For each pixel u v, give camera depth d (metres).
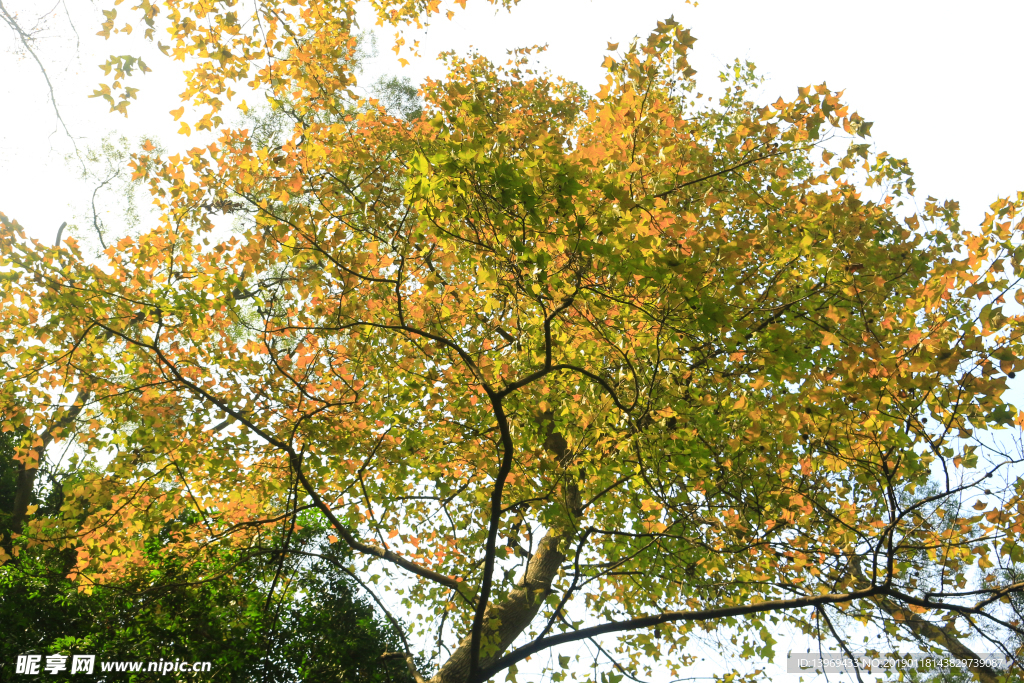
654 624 5.32
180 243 5.83
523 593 6.65
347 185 5.59
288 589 6.94
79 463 6.26
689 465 5.19
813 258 4.70
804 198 4.98
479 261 5.18
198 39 5.76
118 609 6.38
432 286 5.38
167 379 5.49
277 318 5.79
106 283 5.51
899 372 4.11
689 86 7.09
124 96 5.04
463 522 6.75
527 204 4.05
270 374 5.68
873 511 6.23
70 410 6.61
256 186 5.64
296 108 6.49
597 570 5.84
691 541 5.69
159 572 6.41
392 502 6.39
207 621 6.29
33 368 5.64
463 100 4.37
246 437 5.81
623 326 5.21
